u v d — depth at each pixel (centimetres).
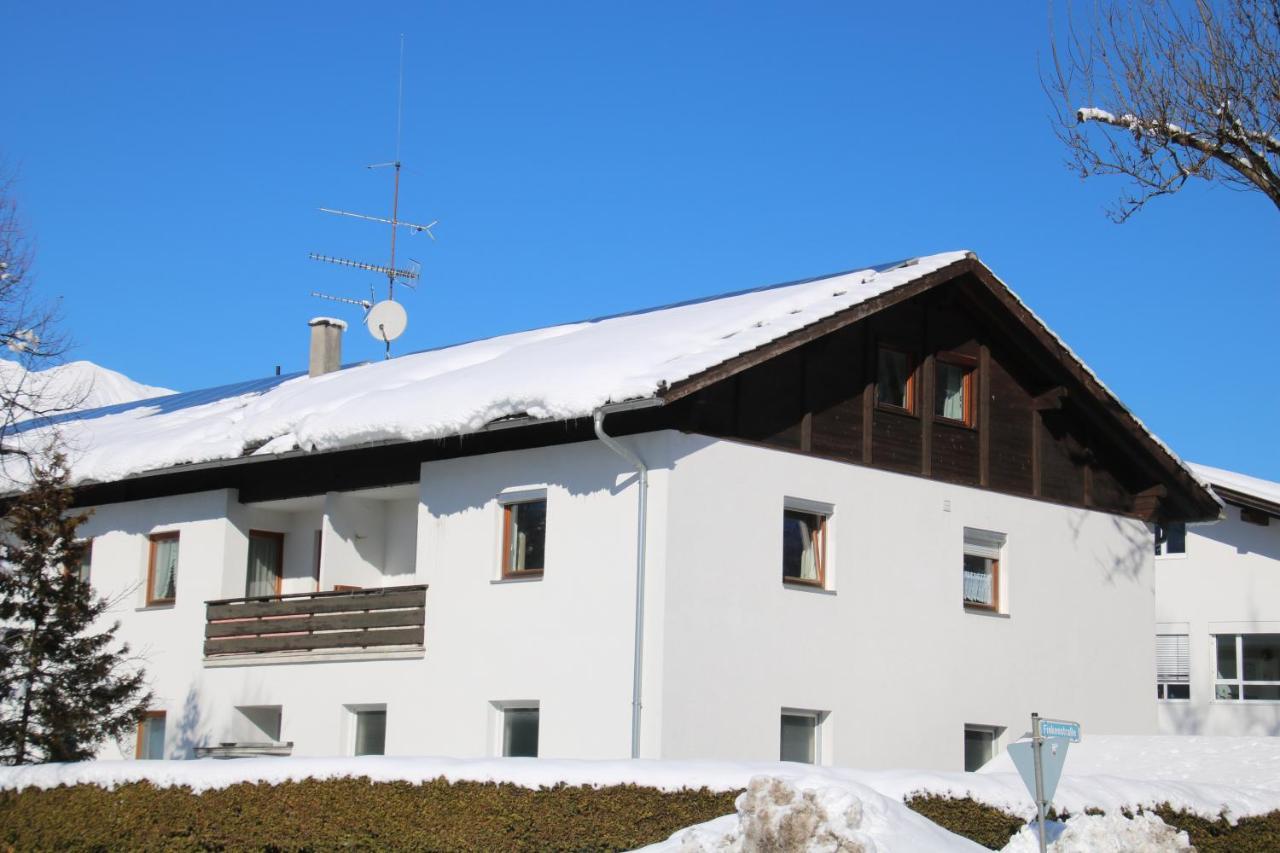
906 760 2269
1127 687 2611
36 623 2289
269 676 2480
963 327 2470
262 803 1638
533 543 2202
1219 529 3203
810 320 2105
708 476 2078
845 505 2248
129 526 2773
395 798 1571
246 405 2917
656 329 2317
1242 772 2012
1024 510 2506
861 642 2236
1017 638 2458
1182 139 2017
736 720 2064
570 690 2086
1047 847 1302
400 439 2214
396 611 2320
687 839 1266
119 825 1709
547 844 1488
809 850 1165
